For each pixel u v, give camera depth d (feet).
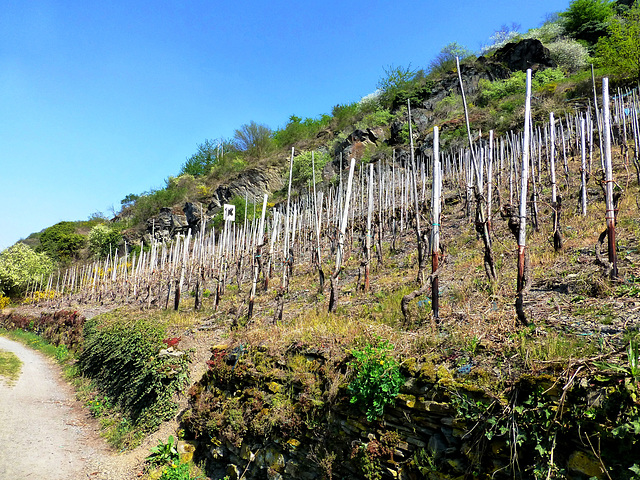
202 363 29.40
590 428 9.40
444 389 12.60
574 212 31.76
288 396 18.92
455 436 12.10
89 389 39.73
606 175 17.80
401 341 16.66
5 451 26.43
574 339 12.84
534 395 10.73
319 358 18.71
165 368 28.19
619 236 23.22
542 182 43.96
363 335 18.10
